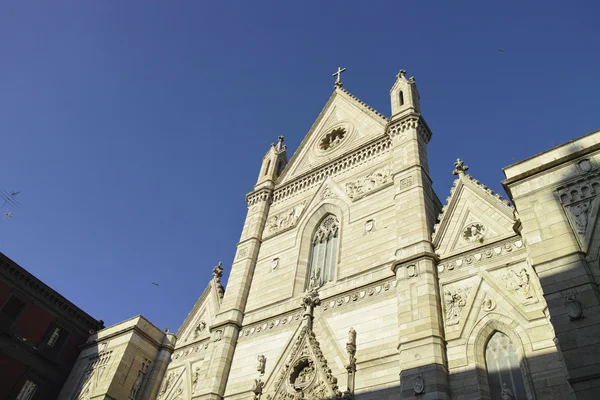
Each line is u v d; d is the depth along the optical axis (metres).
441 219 27.20
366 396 23.11
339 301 28.48
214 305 37.66
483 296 22.80
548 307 17.62
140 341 36.91
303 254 34.50
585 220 19.02
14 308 38.53
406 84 38.44
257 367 28.69
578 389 15.38
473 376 20.41
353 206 34.06
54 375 38.91
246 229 39.94
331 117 45.34
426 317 22.89
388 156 35.03
